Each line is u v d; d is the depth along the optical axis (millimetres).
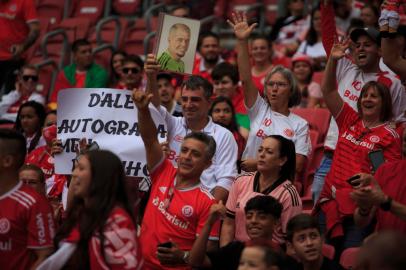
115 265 10250
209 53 22141
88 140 14211
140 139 14133
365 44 15359
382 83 14289
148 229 12672
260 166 13297
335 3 23391
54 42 27156
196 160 12609
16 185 11883
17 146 11891
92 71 23625
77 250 10570
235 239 13312
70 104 14391
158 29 14289
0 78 23828
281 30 25312
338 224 13508
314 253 11797
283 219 12969
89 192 10500
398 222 12266
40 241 11703
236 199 13430
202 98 14617
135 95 12719
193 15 25797
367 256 7668
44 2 28719
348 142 14141
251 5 27172
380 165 12734
